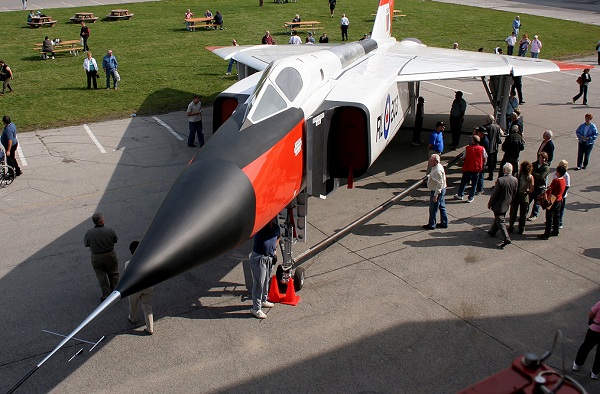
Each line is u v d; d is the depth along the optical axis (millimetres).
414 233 10383
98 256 7844
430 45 29547
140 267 5516
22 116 17812
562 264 9227
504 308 8047
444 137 16062
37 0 46344
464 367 6855
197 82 22047
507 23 36062
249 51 16688
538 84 22016
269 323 7797
